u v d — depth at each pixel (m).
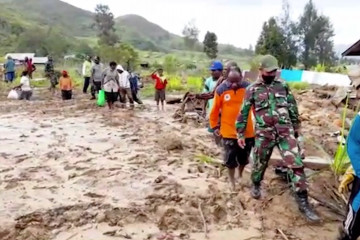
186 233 5.38
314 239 5.30
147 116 14.40
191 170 7.63
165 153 8.81
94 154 8.83
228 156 6.57
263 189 6.64
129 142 9.94
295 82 23.22
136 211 5.82
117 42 85.94
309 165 7.34
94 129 11.72
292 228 5.58
